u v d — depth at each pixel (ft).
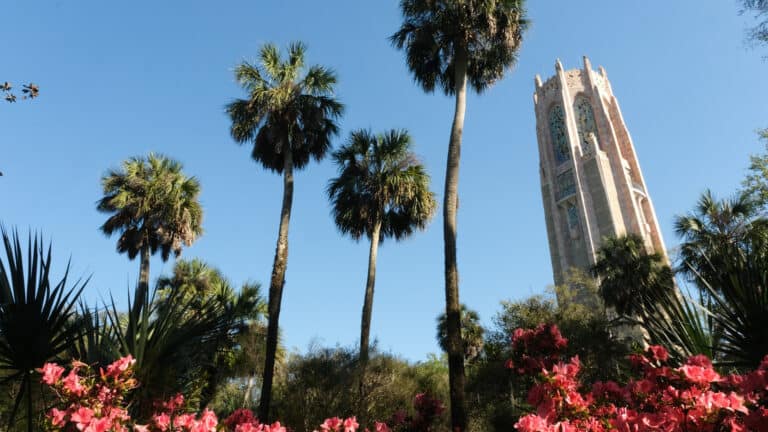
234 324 21.75
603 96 221.25
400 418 25.40
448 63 42.34
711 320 15.16
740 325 14.12
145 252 58.85
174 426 13.32
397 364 41.16
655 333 16.05
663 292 16.60
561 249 192.03
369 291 47.98
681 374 9.81
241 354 50.65
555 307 75.00
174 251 63.52
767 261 14.51
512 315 75.36
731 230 63.77
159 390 17.28
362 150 56.13
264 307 58.18
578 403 12.00
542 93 233.35
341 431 17.08
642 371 12.84
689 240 70.08
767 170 67.10
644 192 195.83
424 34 39.93
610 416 12.41
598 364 49.24
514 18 39.19
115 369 13.64
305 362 37.32
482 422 54.08
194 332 19.25
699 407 9.07
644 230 183.01
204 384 20.54
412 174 54.75
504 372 57.77
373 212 52.95
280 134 44.73
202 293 59.31
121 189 62.18
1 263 15.60
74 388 12.88
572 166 201.16
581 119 217.36
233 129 46.34
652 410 10.98
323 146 48.98
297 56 48.26
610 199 182.70
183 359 19.21
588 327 62.80
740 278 14.37
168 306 19.69
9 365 15.60
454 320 28.53
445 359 102.53
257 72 46.88
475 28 39.19
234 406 49.62
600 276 83.97
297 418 33.68
